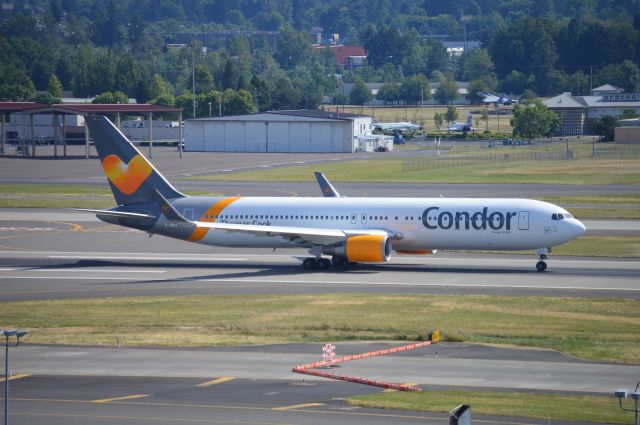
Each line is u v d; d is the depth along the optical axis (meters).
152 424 154.75
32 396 171.75
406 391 175.25
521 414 159.12
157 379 184.00
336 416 158.75
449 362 197.00
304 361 198.62
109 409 163.38
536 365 194.38
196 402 167.62
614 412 160.75
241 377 185.38
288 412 160.88
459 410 127.19
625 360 198.12
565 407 163.62
